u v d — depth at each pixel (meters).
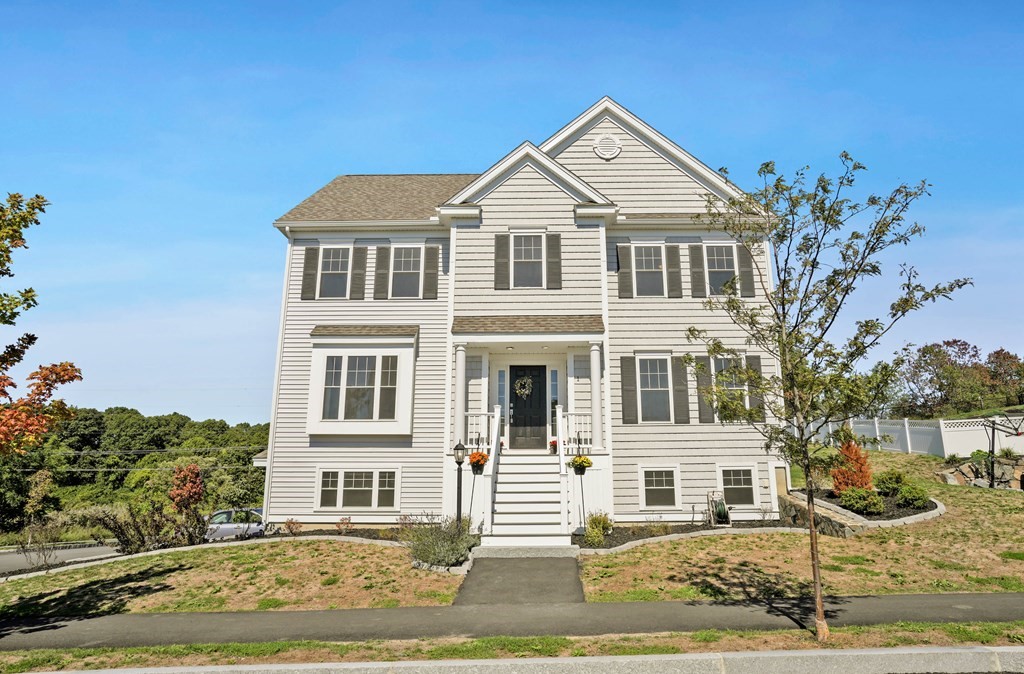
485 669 7.64
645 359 18.30
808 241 9.32
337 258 19.55
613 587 11.54
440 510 17.84
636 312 18.52
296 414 18.47
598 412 16.95
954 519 14.85
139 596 12.00
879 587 11.23
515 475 16.59
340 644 8.64
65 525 32.66
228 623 10.09
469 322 17.84
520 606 10.52
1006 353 42.38
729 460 17.62
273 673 7.63
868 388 8.73
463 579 12.34
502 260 18.36
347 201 20.86
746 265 18.69
